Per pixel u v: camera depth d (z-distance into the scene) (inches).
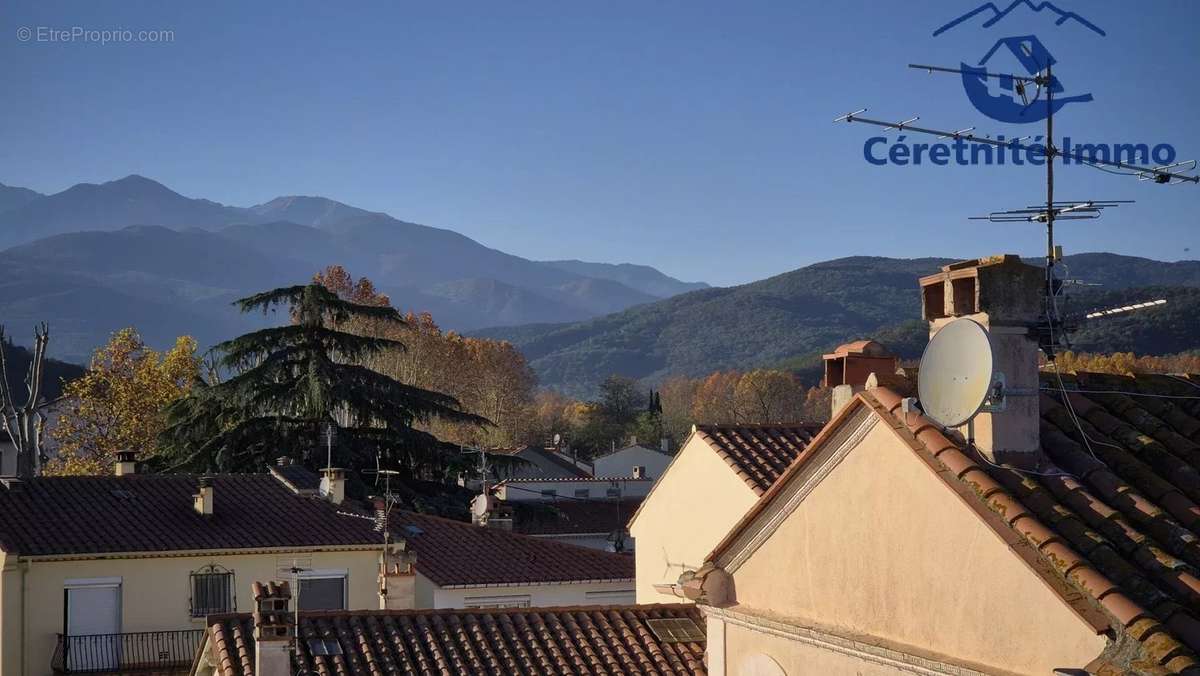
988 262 412.8
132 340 3031.5
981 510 375.9
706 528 936.3
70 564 1294.3
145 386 2923.2
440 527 1491.1
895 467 417.4
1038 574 350.0
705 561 531.8
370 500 1600.6
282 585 677.3
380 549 1402.6
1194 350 1923.0
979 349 389.1
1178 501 383.9
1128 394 454.9
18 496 1387.8
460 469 2069.4
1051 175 437.7
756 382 5807.1
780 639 479.8
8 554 1259.8
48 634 1279.5
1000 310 407.8
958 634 384.8
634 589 1391.5
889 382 437.7
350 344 2116.1
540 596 1346.0
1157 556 354.6
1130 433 422.6
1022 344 409.7
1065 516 370.9
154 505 1423.5
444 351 4466.0
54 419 3826.3
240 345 2068.2
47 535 1312.7
